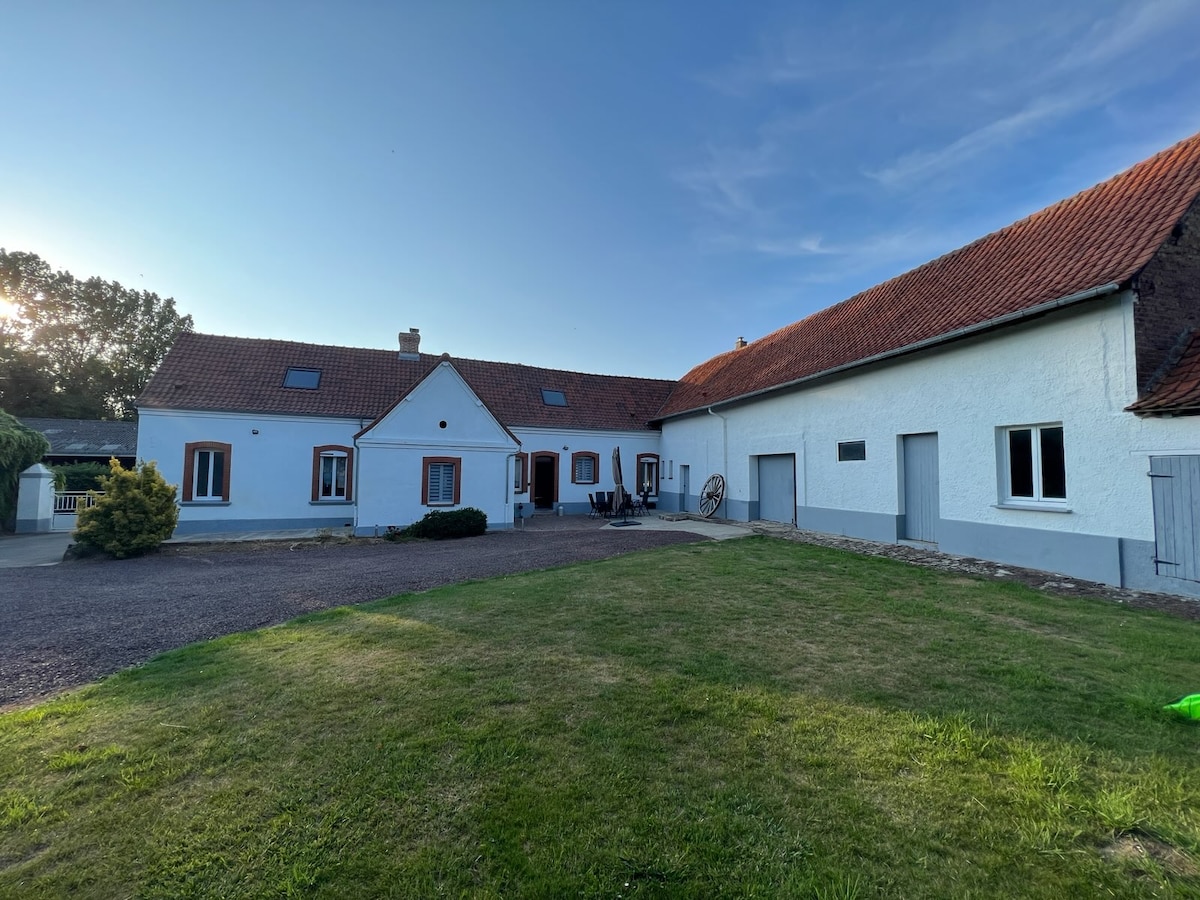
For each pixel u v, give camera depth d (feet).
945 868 6.93
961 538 32.71
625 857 7.18
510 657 15.29
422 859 7.24
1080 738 10.26
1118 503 24.72
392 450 51.60
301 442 57.62
